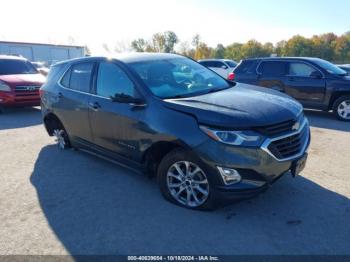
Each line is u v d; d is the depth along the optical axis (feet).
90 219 11.39
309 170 15.21
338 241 9.73
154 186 13.94
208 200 11.07
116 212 11.80
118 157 14.29
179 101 11.73
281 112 11.13
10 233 10.69
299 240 9.82
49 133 20.24
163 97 12.30
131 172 15.61
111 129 13.94
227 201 10.71
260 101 11.84
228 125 10.13
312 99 28.12
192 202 11.76
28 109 35.22
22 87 31.50
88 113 15.14
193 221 11.00
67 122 17.16
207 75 15.52
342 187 13.33
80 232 10.61
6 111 34.12
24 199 13.11
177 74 14.32
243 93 13.16
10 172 16.15
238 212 11.49
